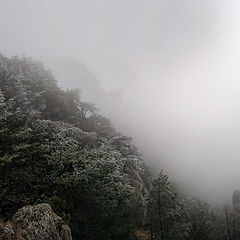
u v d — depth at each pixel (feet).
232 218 83.66
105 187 49.34
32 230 26.05
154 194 62.90
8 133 40.45
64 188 44.09
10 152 38.45
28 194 40.65
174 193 66.23
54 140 53.47
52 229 28.12
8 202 37.45
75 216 44.11
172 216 60.49
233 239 76.64
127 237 50.08
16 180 38.99
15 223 26.21
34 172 42.50
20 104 73.10
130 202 67.51
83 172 45.06
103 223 48.24
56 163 45.55
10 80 83.66
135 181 79.87
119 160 61.62
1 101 52.75
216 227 79.87
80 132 63.93
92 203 47.83
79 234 43.73
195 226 75.05
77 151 51.98
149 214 62.59
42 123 56.08
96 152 53.67
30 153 42.65
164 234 58.90
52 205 38.78
